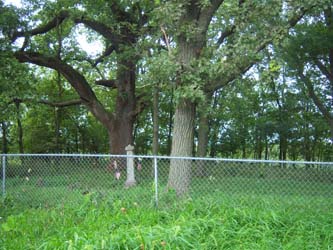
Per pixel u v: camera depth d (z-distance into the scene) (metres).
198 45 9.52
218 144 27.77
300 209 6.98
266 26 9.37
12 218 6.67
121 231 5.21
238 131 26.80
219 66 8.80
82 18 17.12
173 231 5.07
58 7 16.66
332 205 7.20
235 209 6.45
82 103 19.27
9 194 9.05
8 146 29.30
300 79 18.59
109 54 19.42
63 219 7.12
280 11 9.34
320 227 6.01
